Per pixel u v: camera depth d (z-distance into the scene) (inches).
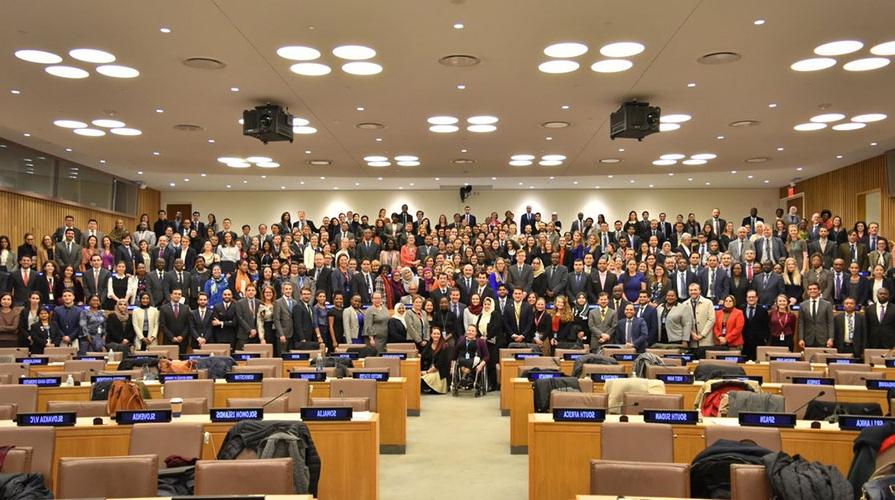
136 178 1082.7
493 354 577.0
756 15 372.5
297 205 1213.7
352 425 256.8
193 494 205.8
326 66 457.7
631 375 402.3
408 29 393.4
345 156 775.1
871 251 663.1
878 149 840.3
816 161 802.2
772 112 575.8
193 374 370.0
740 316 542.0
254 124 540.7
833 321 535.5
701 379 373.1
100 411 278.8
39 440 231.9
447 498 293.3
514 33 398.3
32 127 637.9
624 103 542.6
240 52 431.5
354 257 751.7
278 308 567.5
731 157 775.7
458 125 624.1
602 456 230.4
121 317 556.7
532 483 251.3
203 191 1218.6
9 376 383.6
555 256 660.1
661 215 917.2
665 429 230.4
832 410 285.4
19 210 821.2
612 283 617.6
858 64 453.1
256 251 735.1
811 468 174.4
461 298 626.5
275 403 289.0
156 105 557.6
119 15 375.6
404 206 936.9
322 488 254.8
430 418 461.1
